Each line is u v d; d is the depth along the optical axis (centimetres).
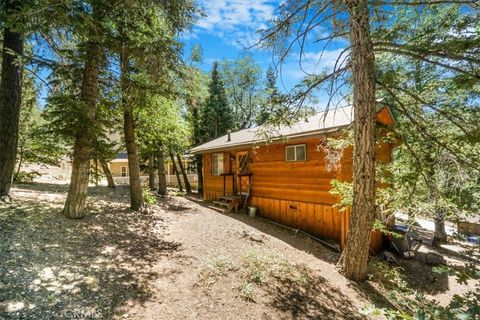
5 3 488
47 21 443
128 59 738
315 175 878
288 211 977
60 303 327
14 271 363
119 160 2914
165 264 494
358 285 564
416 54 425
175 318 352
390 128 586
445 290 656
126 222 702
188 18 712
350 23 508
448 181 590
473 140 443
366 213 559
